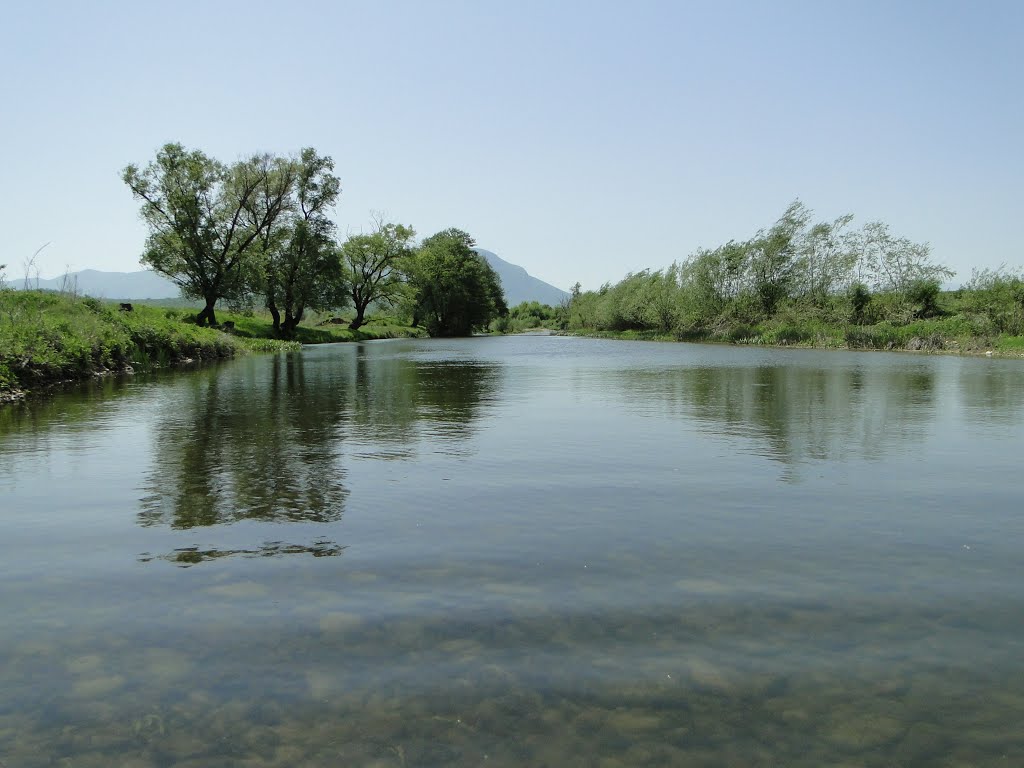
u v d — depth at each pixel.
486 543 4.51
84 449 7.91
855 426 9.68
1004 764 2.30
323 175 50.91
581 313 91.25
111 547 4.48
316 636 3.18
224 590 3.74
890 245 42.97
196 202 42.44
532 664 2.92
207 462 7.18
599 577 3.90
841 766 2.28
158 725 2.52
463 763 2.29
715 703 2.64
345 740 2.42
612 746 2.38
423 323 83.69
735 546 4.43
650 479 6.39
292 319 52.12
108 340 20.39
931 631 3.22
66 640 3.18
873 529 4.80
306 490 5.96
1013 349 30.59
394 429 9.47
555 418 10.59
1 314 17.00
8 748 2.40
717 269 54.81
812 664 2.92
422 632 3.21
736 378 18.53
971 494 5.79
